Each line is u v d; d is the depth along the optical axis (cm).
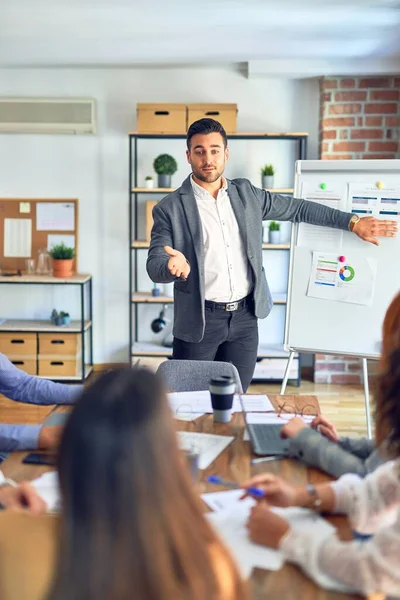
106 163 580
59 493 87
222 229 332
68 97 570
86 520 83
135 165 571
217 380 224
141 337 598
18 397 239
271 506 162
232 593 90
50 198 585
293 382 571
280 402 246
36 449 199
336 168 354
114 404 87
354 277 351
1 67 566
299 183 358
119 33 448
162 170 553
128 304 595
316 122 571
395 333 143
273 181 557
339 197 354
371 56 523
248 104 571
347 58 531
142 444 85
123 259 591
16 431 201
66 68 570
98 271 593
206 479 179
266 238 577
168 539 84
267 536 144
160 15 402
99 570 81
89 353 598
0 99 562
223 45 486
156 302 570
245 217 334
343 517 159
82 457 85
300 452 192
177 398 251
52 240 588
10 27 432
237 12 396
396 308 145
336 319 355
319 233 355
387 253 347
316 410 237
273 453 196
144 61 541
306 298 359
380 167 349
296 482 179
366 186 351
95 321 598
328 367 570
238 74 568
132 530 83
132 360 566
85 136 578
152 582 81
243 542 146
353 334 354
